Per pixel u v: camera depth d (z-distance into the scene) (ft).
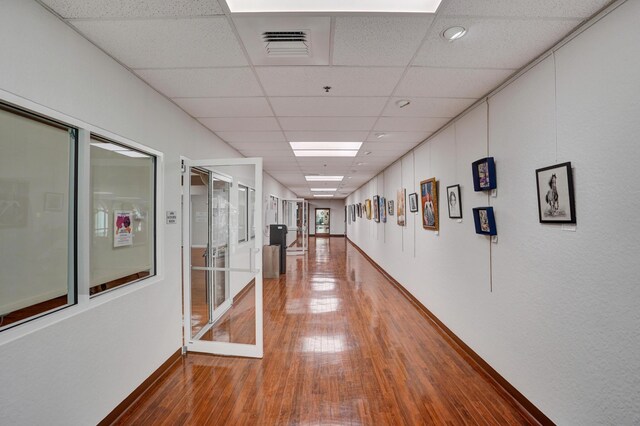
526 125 7.29
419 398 7.73
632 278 4.78
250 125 12.16
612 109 5.09
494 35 6.07
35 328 5.07
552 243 6.45
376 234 27.25
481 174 8.94
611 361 5.13
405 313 14.52
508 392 7.96
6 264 4.79
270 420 6.89
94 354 6.30
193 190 12.66
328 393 7.93
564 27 5.80
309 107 10.15
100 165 6.73
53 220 5.61
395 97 9.32
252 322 13.07
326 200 67.15
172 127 9.59
